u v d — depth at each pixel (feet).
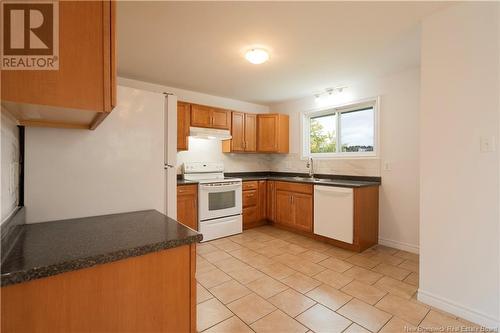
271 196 13.78
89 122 4.08
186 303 3.29
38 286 2.42
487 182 5.28
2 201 3.07
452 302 5.82
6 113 3.08
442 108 5.88
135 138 5.26
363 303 6.35
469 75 5.48
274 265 8.71
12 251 2.75
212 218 11.68
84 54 2.58
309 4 5.65
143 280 2.98
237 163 15.15
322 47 7.85
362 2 5.59
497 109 5.13
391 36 7.13
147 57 8.67
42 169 4.23
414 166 9.80
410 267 8.50
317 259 9.21
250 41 7.47
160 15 6.10
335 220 10.45
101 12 2.66
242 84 11.78
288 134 15.21
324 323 5.59
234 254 9.75
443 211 5.91
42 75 2.40
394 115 10.36
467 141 5.52
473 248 5.49
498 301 5.18
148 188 5.43
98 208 4.77
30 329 2.39
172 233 3.46
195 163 12.89
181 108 11.75
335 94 12.66
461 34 5.58
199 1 5.56
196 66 9.48
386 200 10.67
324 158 13.14
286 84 11.72
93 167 4.73
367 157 11.37
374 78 10.93
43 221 4.19
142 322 2.98
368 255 9.58
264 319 5.74
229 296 6.72
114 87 2.73
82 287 2.63
